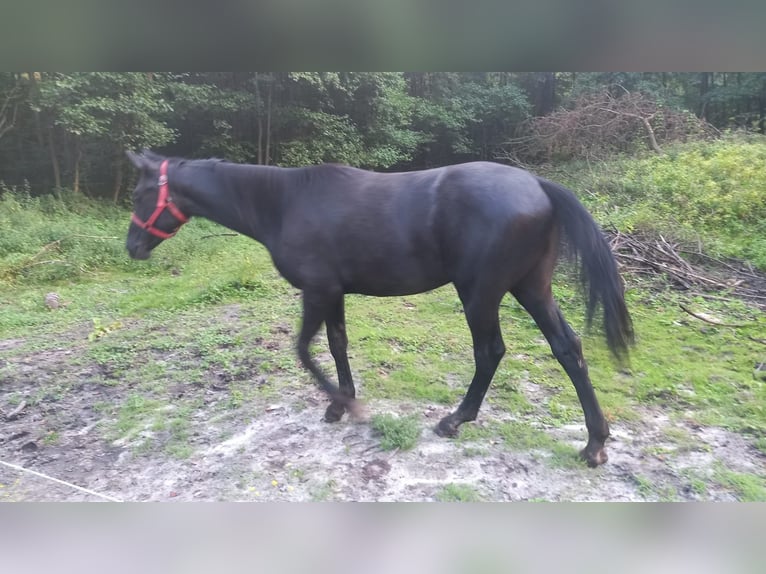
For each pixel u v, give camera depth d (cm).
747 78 1398
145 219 307
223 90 1323
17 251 748
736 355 392
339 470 269
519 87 1809
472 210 244
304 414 327
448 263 258
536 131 1317
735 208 701
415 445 289
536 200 243
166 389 366
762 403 326
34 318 535
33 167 1220
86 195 1227
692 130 1055
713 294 512
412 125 1727
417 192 257
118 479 268
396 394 347
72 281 695
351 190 269
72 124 1033
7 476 273
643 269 559
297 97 1426
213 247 827
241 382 374
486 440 293
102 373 397
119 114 1082
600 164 985
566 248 255
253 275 621
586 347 410
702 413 318
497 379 363
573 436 296
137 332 477
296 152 1388
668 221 665
